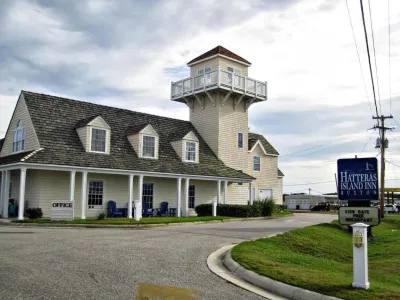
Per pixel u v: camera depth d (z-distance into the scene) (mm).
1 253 10852
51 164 22516
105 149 26391
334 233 20375
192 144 31641
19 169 24391
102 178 26844
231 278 9148
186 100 36062
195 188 32688
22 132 25938
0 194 27328
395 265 12375
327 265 11664
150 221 22125
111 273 8867
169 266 9992
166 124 33312
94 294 7188
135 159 27453
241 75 34531
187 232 17828
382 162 41375
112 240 14203
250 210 29469
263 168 40094
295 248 15438
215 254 12156
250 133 41625
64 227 19906
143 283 8141
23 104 26062
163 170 27797
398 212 63781
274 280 8523
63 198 24953
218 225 22828
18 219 21781
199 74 35562
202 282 8586
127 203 27984
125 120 30375
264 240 15039
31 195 24500
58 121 26047
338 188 15781
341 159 15867
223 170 32500
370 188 15234
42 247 12039
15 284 7656
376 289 7926
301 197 66000
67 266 9391
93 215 26172
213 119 34250
